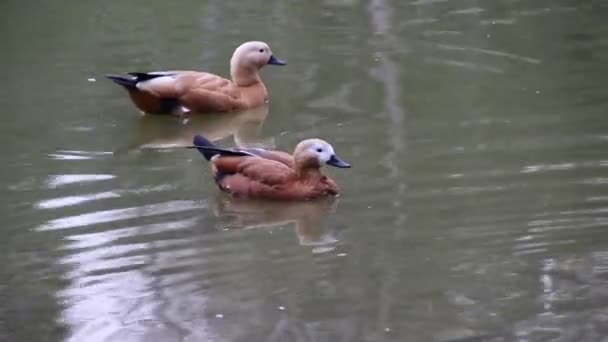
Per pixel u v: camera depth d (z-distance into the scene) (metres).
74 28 19.78
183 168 13.20
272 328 9.24
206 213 11.83
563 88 15.56
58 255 10.73
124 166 13.25
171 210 11.88
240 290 9.96
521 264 10.27
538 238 10.77
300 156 12.21
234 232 11.30
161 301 9.80
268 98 15.92
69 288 10.06
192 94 15.23
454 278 10.05
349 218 11.55
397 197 11.94
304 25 19.73
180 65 17.39
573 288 9.80
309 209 11.91
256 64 15.78
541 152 13.00
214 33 19.31
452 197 11.83
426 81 16.17
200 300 9.80
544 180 12.12
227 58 17.75
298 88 16.23
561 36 18.41
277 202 12.19
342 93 15.81
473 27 19.23
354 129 14.19
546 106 14.77
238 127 14.77
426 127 14.11
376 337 9.04
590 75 16.12
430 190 12.05
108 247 10.91
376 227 11.24
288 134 14.23
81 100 15.86
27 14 20.86
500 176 12.31
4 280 10.23
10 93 16.12
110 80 16.77
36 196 12.26
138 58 17.81
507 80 16.08
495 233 10.90
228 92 15.48
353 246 10.84
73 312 9.62
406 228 11.16
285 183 12.21
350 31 19.23
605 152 12.89
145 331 9.25
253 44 15.80
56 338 9.18
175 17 20.47
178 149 13.92
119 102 15.86
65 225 11.45
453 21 19.70
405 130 14.03
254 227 11.44
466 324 9.23
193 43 18.69
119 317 9.52
